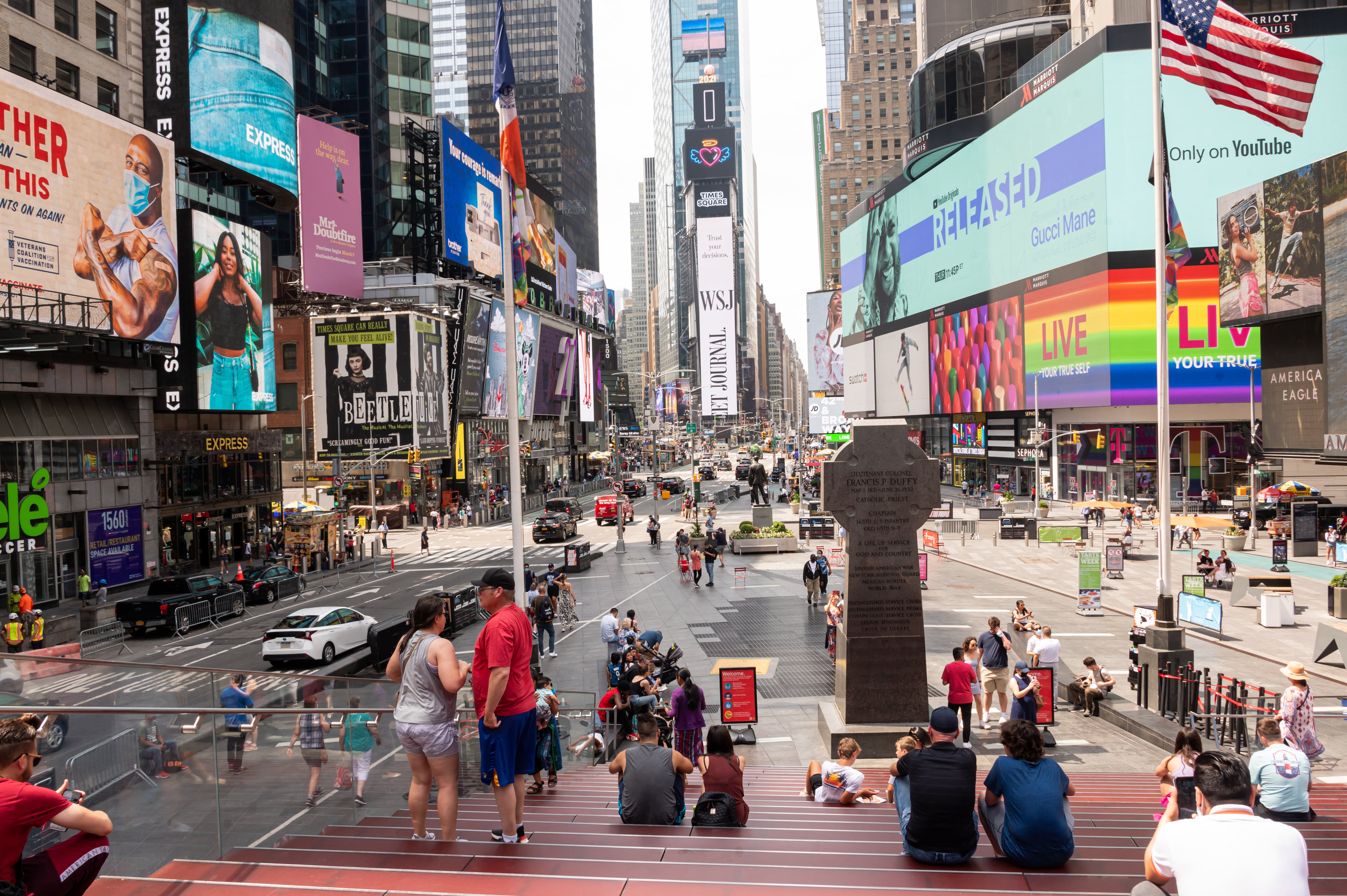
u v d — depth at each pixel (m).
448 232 84.06
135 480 42.94
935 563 42.88
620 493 72.56
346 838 6.58
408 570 48.28
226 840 6.96
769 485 105.88
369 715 9.04
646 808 8.06
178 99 46.03
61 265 34.84
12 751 4.68
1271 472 56.06
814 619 30.00
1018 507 68.19
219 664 26.94
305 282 63.62
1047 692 15.79
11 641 27.89
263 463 56.50
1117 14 67.00
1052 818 6.43
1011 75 79.06
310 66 89.81
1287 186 42.62
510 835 6.54
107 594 38.88
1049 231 67.19
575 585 39.66
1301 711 12.18
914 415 98.50
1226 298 47.38
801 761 15.80
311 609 28.00
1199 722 15.59
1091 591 28.94
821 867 6.48
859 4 170.75
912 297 97.06
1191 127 58.19
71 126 35.41
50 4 38.28
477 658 6.63
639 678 17.55
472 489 88.44
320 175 64.88
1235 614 28.09
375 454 64.69
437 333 76.56
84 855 4.70
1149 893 4.77
